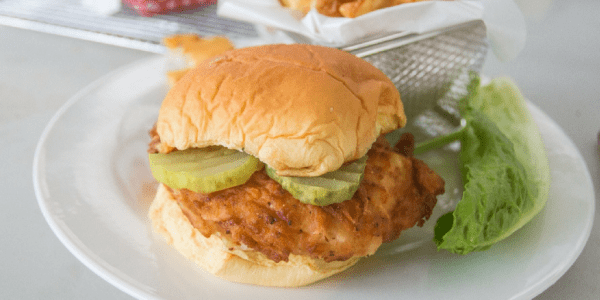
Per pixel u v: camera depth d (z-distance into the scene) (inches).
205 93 18.2
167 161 18.5
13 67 26.9
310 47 19.1
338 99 18.0
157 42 27.6
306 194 18.0
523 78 28.6
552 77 28.8
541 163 20.7
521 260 18.9
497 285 18.4
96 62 28.3
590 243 20.3
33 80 25.7
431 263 19.1
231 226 18.4
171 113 18.4
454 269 18.9
